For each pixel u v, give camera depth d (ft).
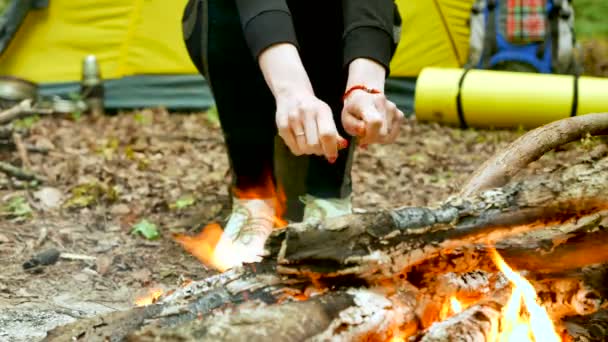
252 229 9.09
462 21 21.25
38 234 10.76
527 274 6.06
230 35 8.59
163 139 17.42
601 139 10.86
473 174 6.81
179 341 4.12
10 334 6.73
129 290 8.82
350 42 6.77
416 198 13.37
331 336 4.48
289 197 10.56
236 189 9.55
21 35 20.12
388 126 6.00
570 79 18.80
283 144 10.41
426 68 20.17
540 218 5.27
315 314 4.47
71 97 19.86
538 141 6.76
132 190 13.23
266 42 6.33
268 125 9.31
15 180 13.34
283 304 4.54
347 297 4.76
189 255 10.12
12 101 19.03
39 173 13.94
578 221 5.57
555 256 5.85
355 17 6.84
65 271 9.32
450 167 15.84
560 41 20.83
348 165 9.36
